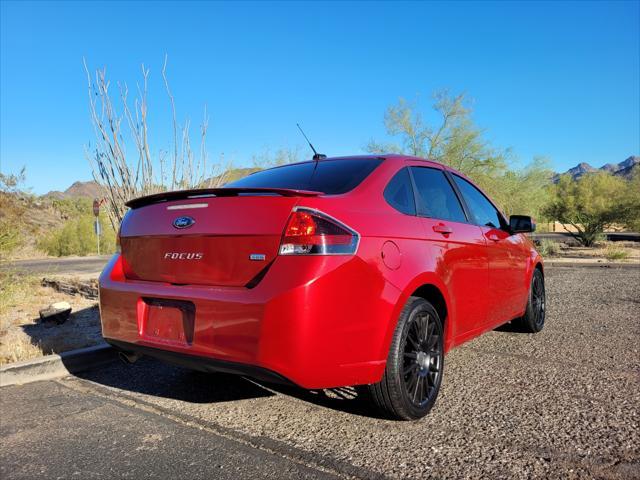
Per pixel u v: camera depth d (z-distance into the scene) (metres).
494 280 4.37
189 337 2.90
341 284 2.69
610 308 7.06
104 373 4.39
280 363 2.59
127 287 3.23
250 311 2.63
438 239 3.51
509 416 3.20
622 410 3.26
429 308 3.28
